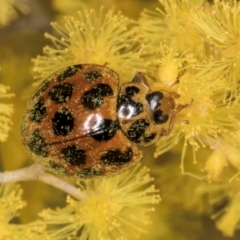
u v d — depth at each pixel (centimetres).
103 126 6
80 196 6
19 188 7
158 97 6
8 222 6
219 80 6
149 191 6
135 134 6
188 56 6
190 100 6
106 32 6
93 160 6
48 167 6
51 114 6
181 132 6
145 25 6
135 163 6
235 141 6
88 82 6
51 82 6
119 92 6
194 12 6
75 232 6
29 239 6
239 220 7
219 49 6
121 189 6
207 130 6
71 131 6
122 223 6
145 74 6
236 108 6
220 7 6
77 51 6
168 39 6
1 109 6
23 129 6
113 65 6
